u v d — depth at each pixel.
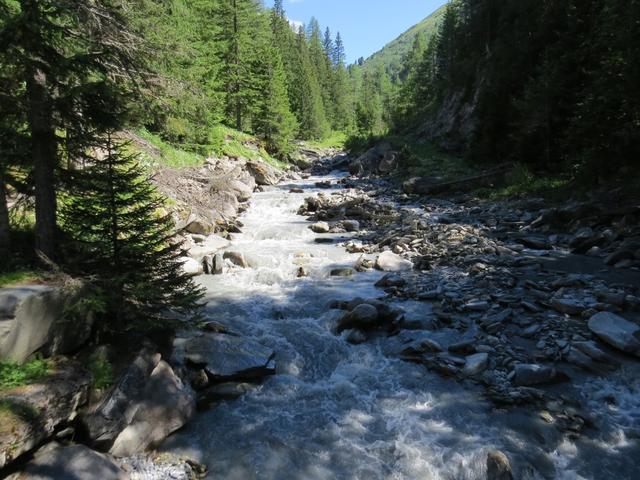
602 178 21.11
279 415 7.73
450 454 6.61
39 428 5.40
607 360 8.45
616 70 19.45
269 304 12.71
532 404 7.50
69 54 8.11
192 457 6.72
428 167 37.88
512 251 16.47
